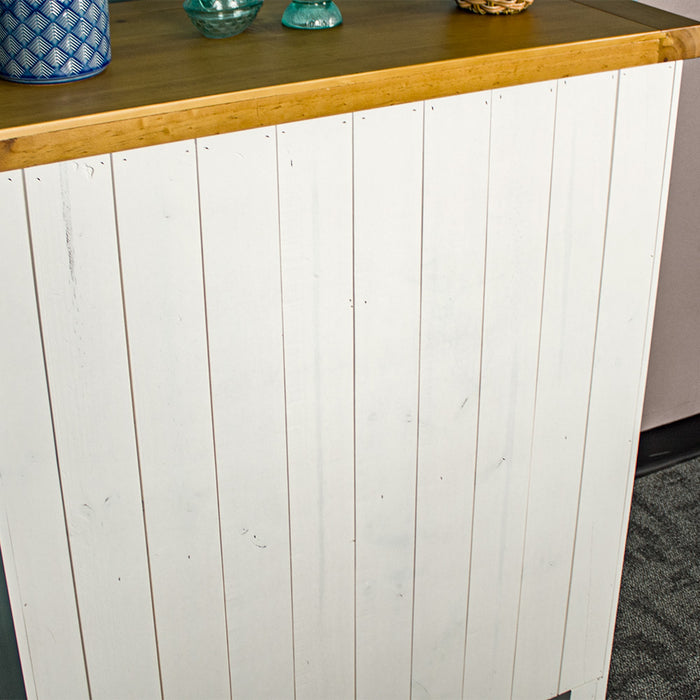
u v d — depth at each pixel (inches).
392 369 46.4
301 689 53.1
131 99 35.9
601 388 53.4
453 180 43.1
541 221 46.4
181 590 46.4
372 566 51.5
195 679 49.3
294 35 43.4
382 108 39.9
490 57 40.7
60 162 34.7
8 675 50.7
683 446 86.7
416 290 45.0
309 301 42.6
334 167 40.1
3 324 36.5
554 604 59.6
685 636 69.1
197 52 41.1
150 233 37.7
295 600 50.1
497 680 60.4
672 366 83.4
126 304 38.6
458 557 54.1
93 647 45.6
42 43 36.3
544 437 53.1
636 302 51.7
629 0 49.3
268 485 46.1
